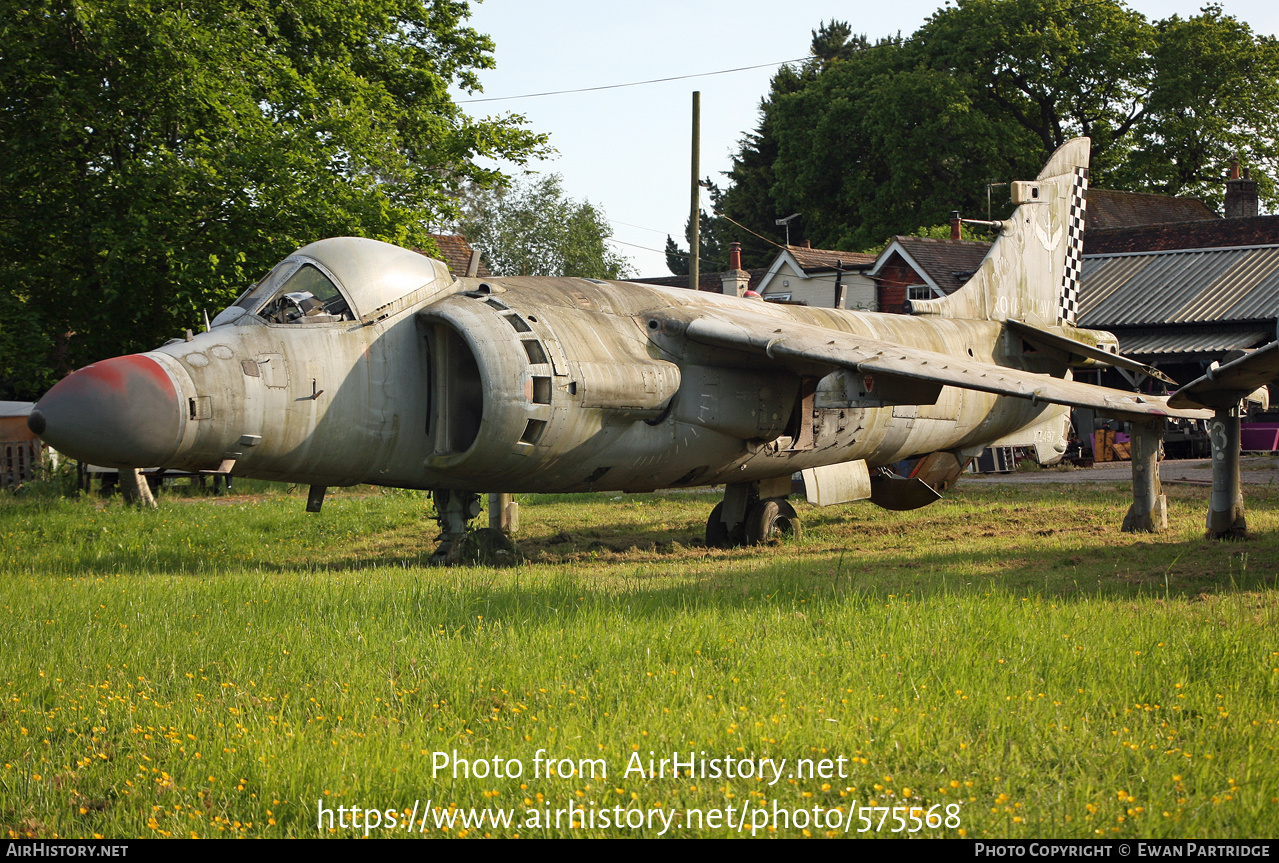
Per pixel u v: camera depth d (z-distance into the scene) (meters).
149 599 8.67
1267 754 4.65
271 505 20.00
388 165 21.08
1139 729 5.06
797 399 13.93
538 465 11.35
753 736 4.95
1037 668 6.02
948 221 49.69
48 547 14.00
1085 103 50.19
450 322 10.98
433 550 14.18
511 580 9.66
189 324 19.39
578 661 6.34
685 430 12.64
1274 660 5.97
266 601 8.38
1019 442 17.97
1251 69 47.66
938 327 16.56
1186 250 33.56
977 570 10.29
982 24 49.34
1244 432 28.86
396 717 5.51
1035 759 4.77
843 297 18.19
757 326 12.96
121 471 19.86
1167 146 48.34
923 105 48.47
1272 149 48.94
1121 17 49.19
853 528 15.44
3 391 27.98
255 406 10.20
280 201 18.98
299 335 10.70
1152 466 13.40
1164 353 28.88
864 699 5.47
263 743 4.96
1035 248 18.53
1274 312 28.17
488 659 6.40
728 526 14.24
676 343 12.63
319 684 6.01
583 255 66.62
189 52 18.69
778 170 56.88
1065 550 11.63
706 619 7.36
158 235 18.69
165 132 20.03
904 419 15.43
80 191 19.42
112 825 4.37
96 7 18.28
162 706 5.69
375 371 11.02
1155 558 10.77
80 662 6.54
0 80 18.48
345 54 23.58
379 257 11.49
